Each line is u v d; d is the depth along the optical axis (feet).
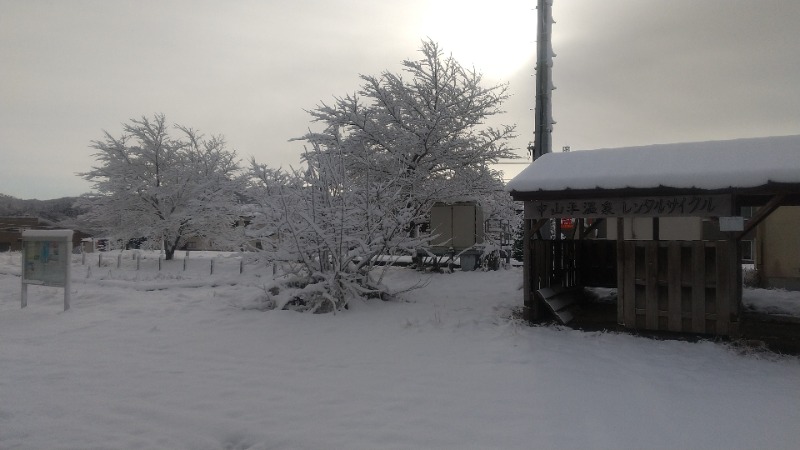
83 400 19.90
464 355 25.67
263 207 38.01
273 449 15.72
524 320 32.24
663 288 28.63
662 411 18.35
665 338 28.32
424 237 40.55
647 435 16.38
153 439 16.57
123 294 45.24
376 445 15.76
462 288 46.50
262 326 32.07
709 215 27.30
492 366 23.80
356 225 37.04
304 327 31.65
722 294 26.96
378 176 54.90
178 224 82.94
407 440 16.10
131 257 88.74
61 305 41.47
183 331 31.30
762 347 25.68
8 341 29.40
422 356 25.64
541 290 32.09
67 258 38.42
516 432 16.61
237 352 26.71
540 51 43.98
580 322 31.89
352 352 26.50
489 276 53.88
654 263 28.76
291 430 16.97
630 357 24.95
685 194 27.55
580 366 23.63
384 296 39.99
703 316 27.40
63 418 18.21
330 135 53.31
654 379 21.80
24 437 16.65
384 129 55.01
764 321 30.19
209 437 16.75
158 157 84.07
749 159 26.71
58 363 24.88
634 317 29.35
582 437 16.22
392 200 40.19
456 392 20.44
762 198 33.40
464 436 16.34
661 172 27.71
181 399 19.97
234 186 83.10
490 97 58.90
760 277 45.24
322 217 36.68
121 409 18.99
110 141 83.25
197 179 85.56
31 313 37.27
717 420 17.57
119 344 28.45
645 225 62.23
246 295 41.14
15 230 150.82
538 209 31.53
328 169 37.93
